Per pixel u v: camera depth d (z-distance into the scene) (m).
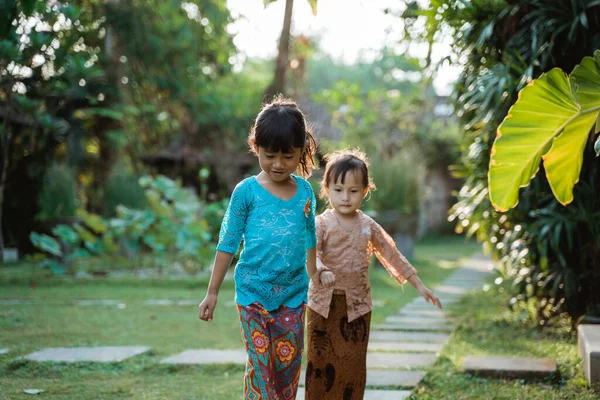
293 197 2.69
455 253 17.56
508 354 4.63
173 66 14.08
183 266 11.02
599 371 3.65
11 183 12.85
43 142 12.35
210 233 11.52
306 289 2.73
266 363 2.57
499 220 5.96
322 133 20.17
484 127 5.60
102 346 4.90
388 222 12.59
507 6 4.97
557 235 4.99
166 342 5.16
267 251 2.61
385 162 12.87
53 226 11.00
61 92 11.47
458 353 4.66
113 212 12.20
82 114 13.92
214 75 15.73
